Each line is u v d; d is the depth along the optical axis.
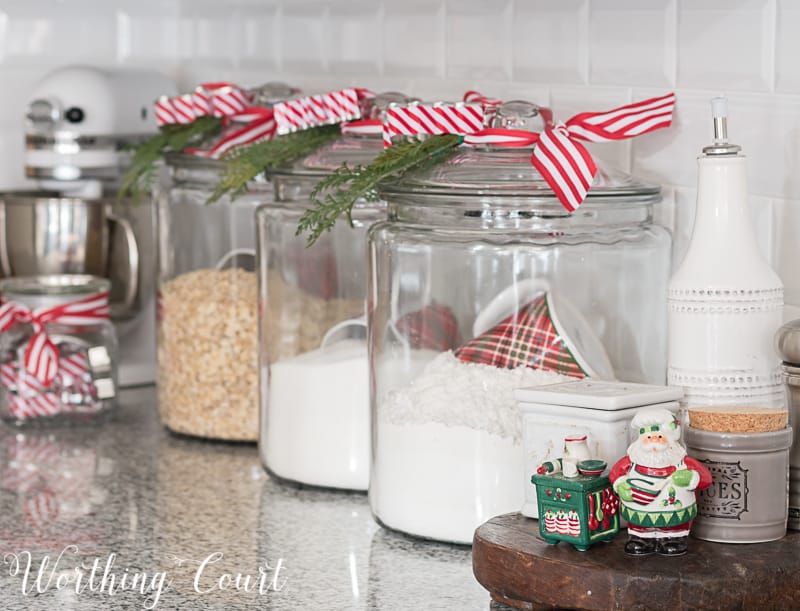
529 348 1.08
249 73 1.86
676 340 0.99
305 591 1.01
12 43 1.93
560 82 1.31
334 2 1.65
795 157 1.06
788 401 0.96
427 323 1.11
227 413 1.51
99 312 1.62
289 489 1.33
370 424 1.17
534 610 0.91
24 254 1.73
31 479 1.38
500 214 1.08
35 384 1.59
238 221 1.52
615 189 1.06
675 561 0.88
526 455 0.98
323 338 1.31
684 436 0.93
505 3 1.37
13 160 1.94
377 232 1.14
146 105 1.79
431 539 1.11
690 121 1.16
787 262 1.08
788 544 0.91
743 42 1.10
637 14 1.21
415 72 1.52
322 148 1.30
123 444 1.53
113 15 2.01
